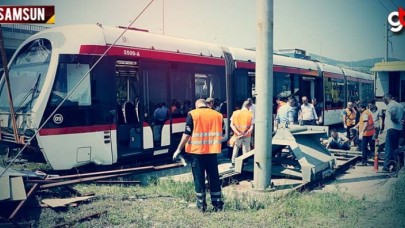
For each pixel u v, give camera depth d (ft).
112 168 29.86
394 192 22.03
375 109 39.86
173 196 22.06
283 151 38.22
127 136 31.17
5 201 17.31
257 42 23.73
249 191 23.77
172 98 33.83
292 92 53.47
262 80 23.65
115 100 28.19
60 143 25.25
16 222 16.52
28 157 27.09
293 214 18.52
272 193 23.02
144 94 30.96
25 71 27.58
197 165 19.16
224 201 20.56
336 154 38.01
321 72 62.90
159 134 32.42
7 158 29.04
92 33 27.48
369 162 34.58
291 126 29.27
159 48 32.71
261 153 23.93
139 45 30.78
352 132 42.68
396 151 30.27
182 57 35.06
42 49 27.35
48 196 20.30
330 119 66.18
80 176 23.50
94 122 26.86
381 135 40.73
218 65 39.65
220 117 19.75
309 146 29.45
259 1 23.43
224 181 25.93
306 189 23.80
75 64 26.37
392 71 45.06
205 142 19.16
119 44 28.99
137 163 31.94
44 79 25.90
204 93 37.65
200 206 19.07
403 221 17.40
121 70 29.09
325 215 18.48
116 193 22.08
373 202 20.66
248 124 30.99
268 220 17.66
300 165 27.48
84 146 26.37
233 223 17.31
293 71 53.88
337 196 21.77
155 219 17.79
